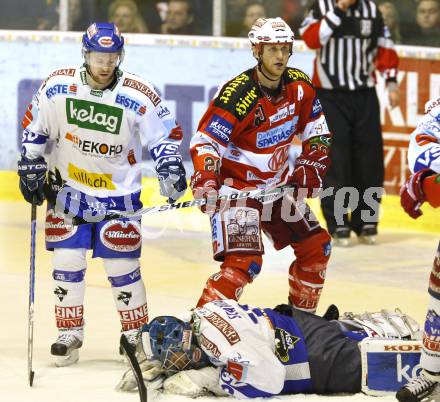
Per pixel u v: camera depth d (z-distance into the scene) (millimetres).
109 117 14703
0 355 15398
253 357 12828
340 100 25969
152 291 20000
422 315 18438
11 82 30906
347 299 19625
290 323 13477
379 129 26469
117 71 14703
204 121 15086
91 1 31281
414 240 26562
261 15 30859
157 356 13141
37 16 31453
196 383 12992
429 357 12141
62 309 15016
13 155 30906
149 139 14992
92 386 13664
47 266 22297
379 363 13164
